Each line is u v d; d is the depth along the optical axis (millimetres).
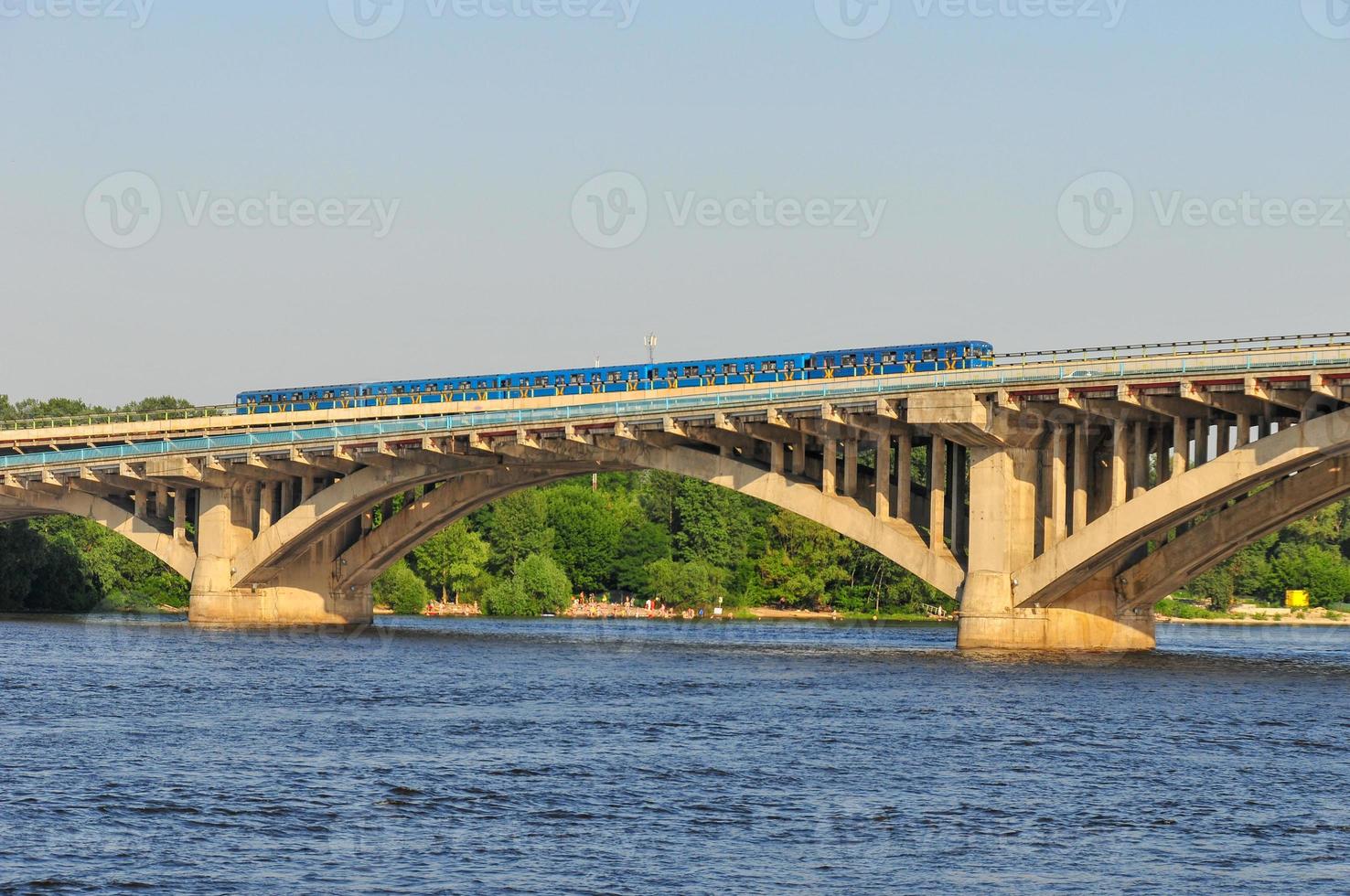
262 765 88688
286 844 70250
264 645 182500
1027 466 167375
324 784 83375
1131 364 153125
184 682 134125
